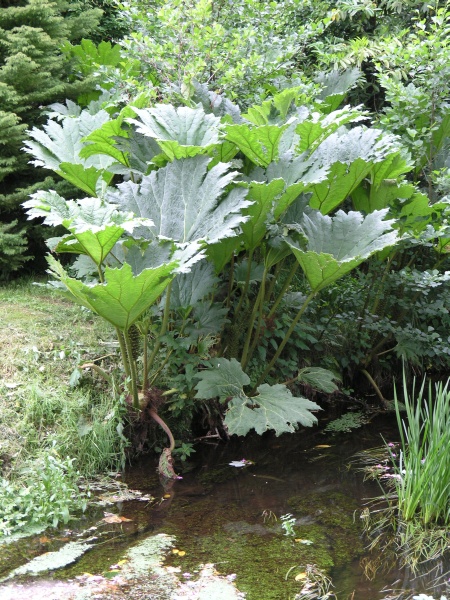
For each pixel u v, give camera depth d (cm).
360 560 328
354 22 845
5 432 402
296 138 490
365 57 748
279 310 564
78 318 530
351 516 375
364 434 520
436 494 360
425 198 540
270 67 606
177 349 455
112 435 430
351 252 444
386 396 618
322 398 591
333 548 339
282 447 491
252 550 335
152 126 439
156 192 432
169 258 395
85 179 470
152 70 604
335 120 440
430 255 655
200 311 467
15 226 604
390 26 824
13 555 327
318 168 448
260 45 613
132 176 501
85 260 475
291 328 492
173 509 381
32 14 589
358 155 472
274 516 374
